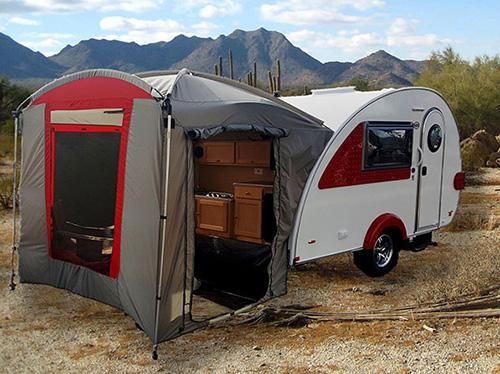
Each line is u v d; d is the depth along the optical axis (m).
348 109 6.95
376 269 7.33
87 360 4.93
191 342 5.27
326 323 5.61
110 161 5.67
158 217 5.02
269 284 6.17
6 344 5.29
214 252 6.92
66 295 6.67
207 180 7.75
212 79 6.32
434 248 8.98
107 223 5.77
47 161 6.55
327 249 6.70
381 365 4.63
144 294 5.21
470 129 26.03
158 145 5.03
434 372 4.48
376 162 7.21
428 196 8.17
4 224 10.86
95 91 5.94
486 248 7.88
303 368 4.63
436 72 29.72
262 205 6.53
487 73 26.98
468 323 5.43
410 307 6.00
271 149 6.85
